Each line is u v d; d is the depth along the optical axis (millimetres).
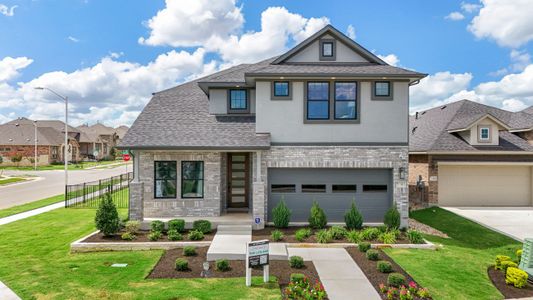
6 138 53594
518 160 18797
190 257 9312
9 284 7348
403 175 12680
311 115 12922
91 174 39688
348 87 12867
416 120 26641
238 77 14594
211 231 11719
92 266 8633
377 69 12938
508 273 7914
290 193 13023
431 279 7895
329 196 13008
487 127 18812
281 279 7734
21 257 9445
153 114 14203
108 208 10828
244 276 7910
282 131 12852
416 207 18906
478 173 19188
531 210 17688
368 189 13031
